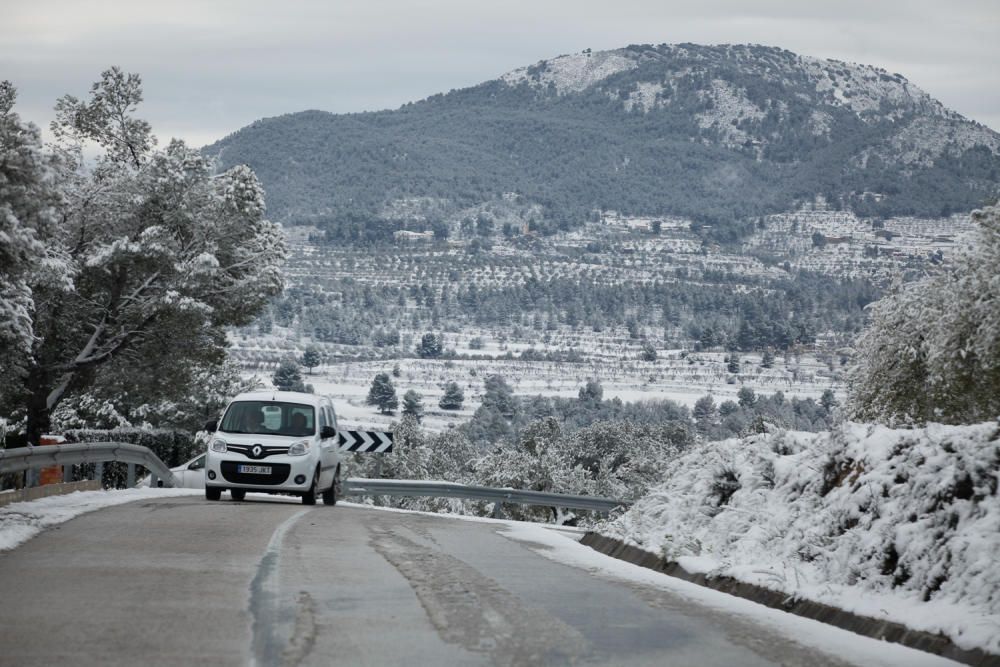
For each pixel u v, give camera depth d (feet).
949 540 40.37
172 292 191.72
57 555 49.96
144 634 32.60
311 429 103.71
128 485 111.34
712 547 55.21
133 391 209.26
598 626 36.55
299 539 59.98
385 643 32.40
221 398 233.55
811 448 58.29
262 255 214.07
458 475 349.00
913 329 116.26
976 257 104.58
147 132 225.35
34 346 173.58
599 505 126.00
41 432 197.06
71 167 194.49
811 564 46.75
